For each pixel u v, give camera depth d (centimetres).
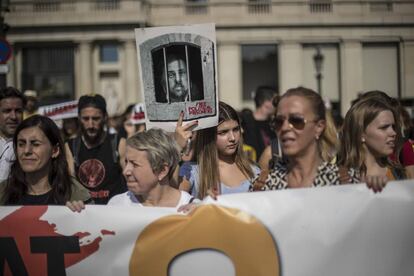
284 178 312
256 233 299
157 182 325
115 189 505
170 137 326
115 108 2956
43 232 319
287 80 2972
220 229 303
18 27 2864
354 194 296
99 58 3003
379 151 333
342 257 296
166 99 377
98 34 2912
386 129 331
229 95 3005
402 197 294
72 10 2900
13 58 2867
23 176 345
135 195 348
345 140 341
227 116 397
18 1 2866
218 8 2998
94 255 316
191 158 447
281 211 299
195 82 375
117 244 313
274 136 766
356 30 2817
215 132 396
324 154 313
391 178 340
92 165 504
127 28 2906
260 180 326
